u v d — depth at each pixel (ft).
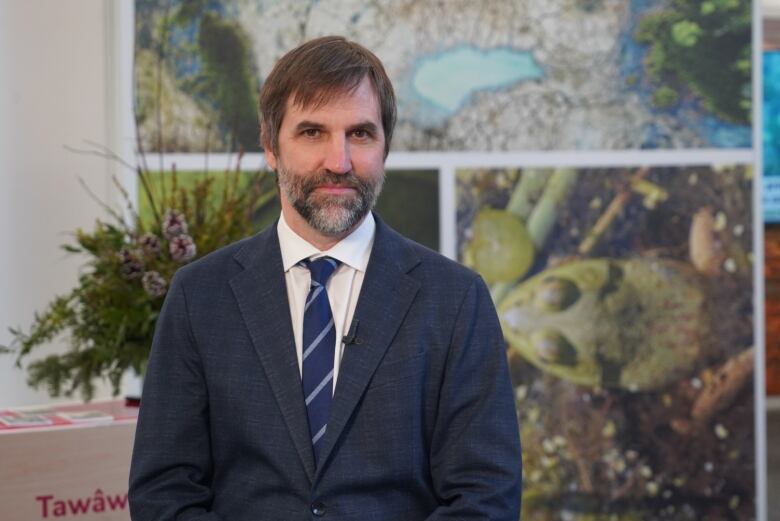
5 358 11.76
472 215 13.00
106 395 11.61
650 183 13.33
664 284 13.39
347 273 6.12
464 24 12.87
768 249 22.22
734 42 13.41
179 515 5.77
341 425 5.71
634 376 13.35
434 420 5.95
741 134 13.47
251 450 5.82
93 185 12.01
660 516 13.42
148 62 12.13
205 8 12.26
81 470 8.09
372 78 5.89
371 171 5.84
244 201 10.93
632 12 13.20
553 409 13.23
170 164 12.20
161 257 8.97
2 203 11.71
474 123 12.95
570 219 13.19
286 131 5.83
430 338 5.95
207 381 5.93
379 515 5.75
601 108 13.20
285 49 12.43
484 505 5.72
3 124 11.71
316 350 5.93
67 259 11.93
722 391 13.55
